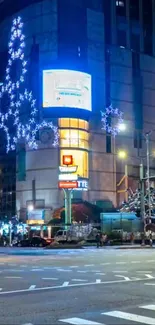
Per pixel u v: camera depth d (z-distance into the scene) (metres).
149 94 78.69
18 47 74.44
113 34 76.00
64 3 71.19
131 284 14.78
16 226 65.12
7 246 57.00
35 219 65.81
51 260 27.72
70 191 57.34
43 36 70.62
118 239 52.56
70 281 15.80
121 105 74.75
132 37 78.19
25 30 73.44
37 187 68.06
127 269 20.50
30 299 11.74
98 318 9.13
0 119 76.44
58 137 67.19
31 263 25.22
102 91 72.88
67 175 57.00
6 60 77.50
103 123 72.19
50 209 65.88
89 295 12.34
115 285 14.54
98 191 69.88
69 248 46.81
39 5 71.94
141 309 10.13
